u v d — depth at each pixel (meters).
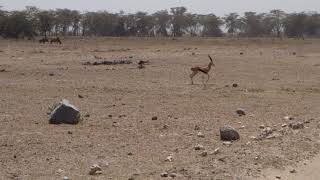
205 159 17.84
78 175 15.78
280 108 29.89
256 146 19.89
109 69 53.56
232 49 101.69
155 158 17.91
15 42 132.38
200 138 21.19
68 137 21.16
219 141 20.66
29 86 38.88
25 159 17.61
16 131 22.31
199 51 91.56
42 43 126.06
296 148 19.91
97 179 15.41
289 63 64.94
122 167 16.72
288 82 44.25
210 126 23.91
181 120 25.41
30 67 55.66
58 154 18.34
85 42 137.38
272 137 21.42
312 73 52.59
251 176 16.34
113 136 21.45
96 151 18.83
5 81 42.28
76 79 44.50
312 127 24.02
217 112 28.11
